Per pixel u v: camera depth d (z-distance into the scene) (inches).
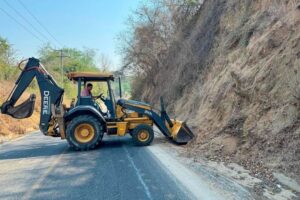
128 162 319.9
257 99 350.0
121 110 430.3
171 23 1056.2
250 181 240.7
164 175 267.1
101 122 415.2
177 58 902.4
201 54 701.3
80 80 425.1
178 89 768.3
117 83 455.2
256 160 282.5
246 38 480.7
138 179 258.2
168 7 1032.8
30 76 412.5
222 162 301.0
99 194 226.1
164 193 223.0
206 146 361.1
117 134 420.2
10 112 410.9
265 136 299.1
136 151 378.9
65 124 413.7
